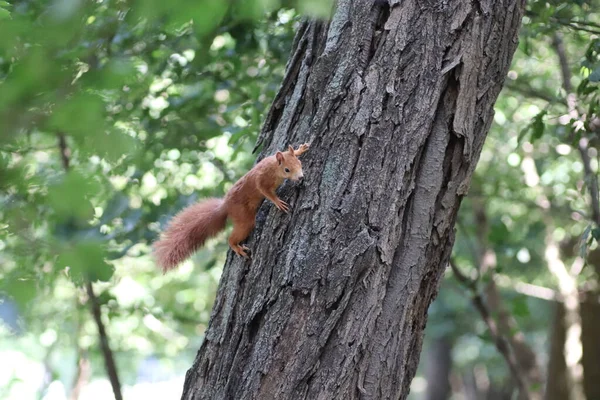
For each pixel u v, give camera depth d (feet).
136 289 36.52
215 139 29.96
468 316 58.23
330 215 12.43
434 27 13.07
